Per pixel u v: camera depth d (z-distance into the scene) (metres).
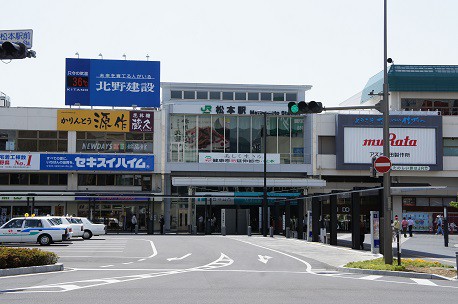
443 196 60.34
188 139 60.47
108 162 58.38
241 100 65.50
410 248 33.88
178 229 59.31
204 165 59.91
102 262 24.02
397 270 19.56
